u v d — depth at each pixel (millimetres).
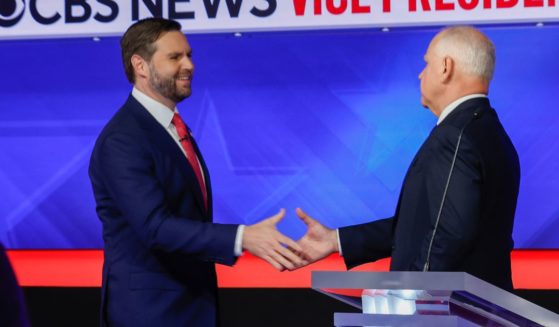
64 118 10578
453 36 6777
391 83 10305
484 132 6422
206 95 10492
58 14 10414
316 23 10195
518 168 6766
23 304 3781
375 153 10352
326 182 10398
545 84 10125
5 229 10664
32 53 10578
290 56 10398
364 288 4082
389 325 4113
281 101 10438
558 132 10133
